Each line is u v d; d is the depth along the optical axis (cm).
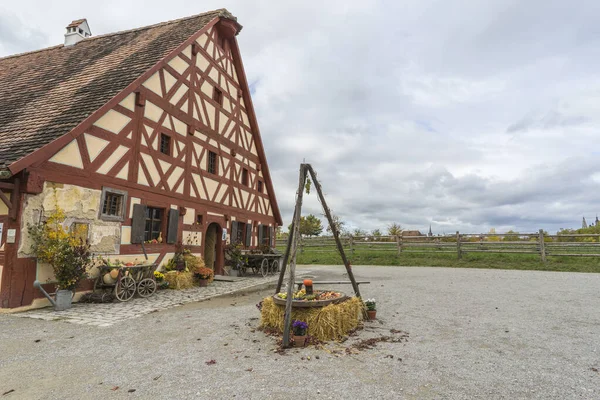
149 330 509
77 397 295
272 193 1777
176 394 299
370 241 1989
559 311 621
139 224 895
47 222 664
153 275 856
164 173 1004
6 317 585
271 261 1342
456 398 290
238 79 1487
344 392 301
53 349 420
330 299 485
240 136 1492
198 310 658
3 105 912
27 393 303
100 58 1080
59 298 649
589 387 311
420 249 1888
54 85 959
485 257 1634
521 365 364
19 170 602
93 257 736
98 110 757
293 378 332
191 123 1141
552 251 1577
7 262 623
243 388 310
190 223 1127
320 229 3928
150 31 1259
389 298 758
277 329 494
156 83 980
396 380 326
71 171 715
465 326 521
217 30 1326
